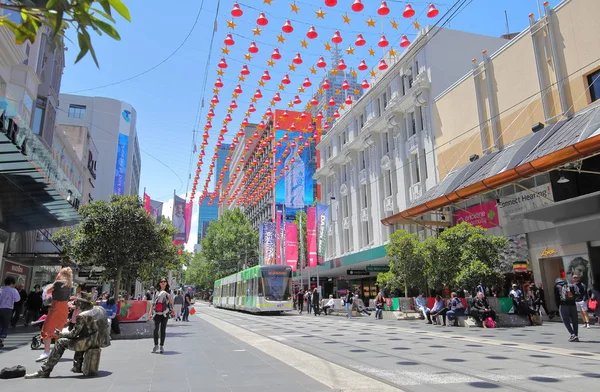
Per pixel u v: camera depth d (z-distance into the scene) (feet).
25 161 42.24
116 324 44.68
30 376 22.89
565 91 57.00
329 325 61.77
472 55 90.53
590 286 52.08
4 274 65.98
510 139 65.51
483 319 51.42
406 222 72.95
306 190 186.60
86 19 6.45
